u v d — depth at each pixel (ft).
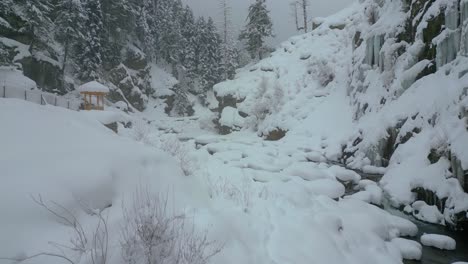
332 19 97.35
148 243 9.32
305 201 22.11
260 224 15.99
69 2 92.89
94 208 10.60
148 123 115.14
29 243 7.86
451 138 25.66
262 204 19.79
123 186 12.66
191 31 176.24
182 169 19.81
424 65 36.58
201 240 11.41
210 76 168.04
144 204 12.01
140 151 15.94
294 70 90.02
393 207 27.30
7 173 9.43
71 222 9.41
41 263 7.55
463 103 26.40
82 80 104.47
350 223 19.26
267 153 46.47
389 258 16.14
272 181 27.94
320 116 64.69
